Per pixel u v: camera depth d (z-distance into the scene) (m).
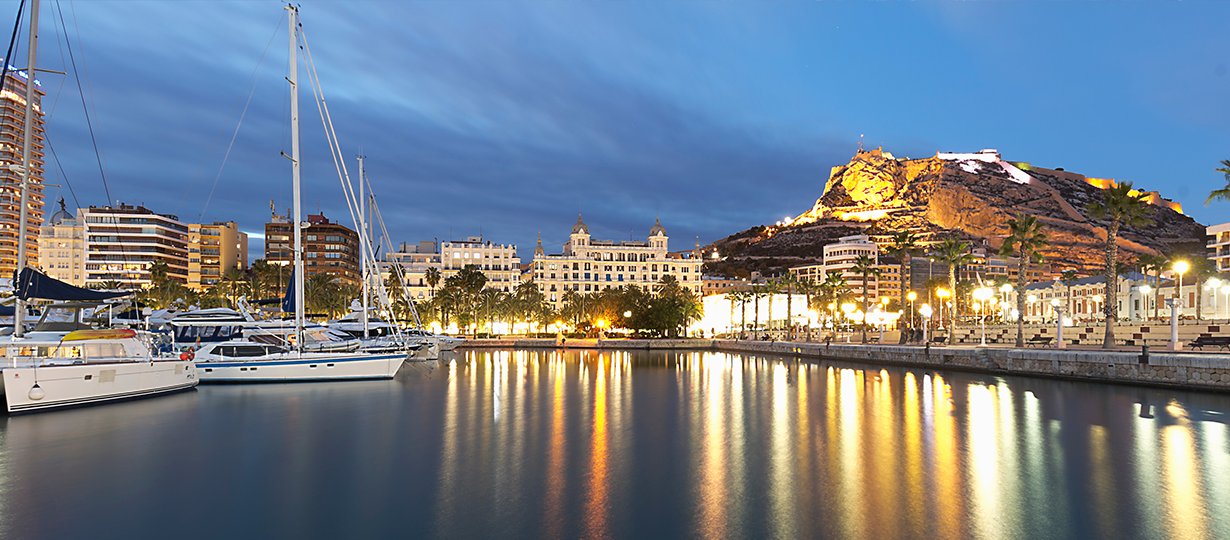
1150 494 22.62
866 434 33.81
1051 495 22.56
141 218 197.88
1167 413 39.59
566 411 42.53
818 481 24.52
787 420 38.66
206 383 54.84
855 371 76.81
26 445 31.00
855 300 195.38
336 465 27.31
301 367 56.94
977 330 105.38
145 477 25.53
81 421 37.09
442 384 60.25
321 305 149.50
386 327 87.75
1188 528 19.34
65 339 43.00
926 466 26.72
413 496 22.94
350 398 48.12
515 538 19.02
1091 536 18.75
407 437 33.16
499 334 184.62
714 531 19.38
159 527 20.06
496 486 24.09
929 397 49.31
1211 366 48.59
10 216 162.50
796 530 19.38
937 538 18.66
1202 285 106.06
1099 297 136.62
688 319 177.38
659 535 19.09
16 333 44.59
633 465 27.14
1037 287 163.38
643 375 73.12
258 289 146.62
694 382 64.00
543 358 108.62
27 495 23.23
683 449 30.20
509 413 41.50
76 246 196.88
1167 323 81.50
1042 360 63.81
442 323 176.00
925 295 176.00
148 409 41.66
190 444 31.38
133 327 61.44
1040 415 39.47
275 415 39.97
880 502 21.91
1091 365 58.16
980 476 25.08
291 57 56.19
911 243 106.75
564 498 22.64
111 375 43.16
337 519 20.66
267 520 20.62
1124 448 29.81
